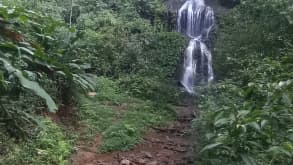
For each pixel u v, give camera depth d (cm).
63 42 609
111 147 600
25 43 267
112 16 1246
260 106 293
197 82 1236
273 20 811
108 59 1109
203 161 470
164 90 987
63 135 575
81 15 1239
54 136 543
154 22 1338
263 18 854
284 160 277
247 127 272
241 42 919
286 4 766
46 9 1094
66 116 656
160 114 837
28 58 252
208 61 1272
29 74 240
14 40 272
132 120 729
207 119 498
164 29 1330
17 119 288
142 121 745
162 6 1388
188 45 1297
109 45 1112
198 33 1384
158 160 576
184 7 1438
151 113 824
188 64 1270
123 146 612
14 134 295
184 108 969
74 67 532
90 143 609
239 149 276
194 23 1400
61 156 498
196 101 980
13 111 286
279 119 272
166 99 969
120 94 920
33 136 496
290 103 270
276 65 356
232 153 281
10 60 244
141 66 1098
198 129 586
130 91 959
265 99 304
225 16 1263
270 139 275
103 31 1189
